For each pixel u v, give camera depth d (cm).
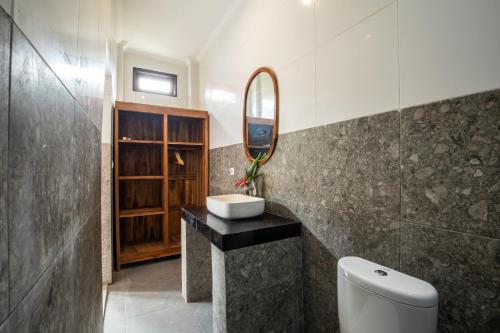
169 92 326
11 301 30
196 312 176
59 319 50
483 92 73
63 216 53
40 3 39
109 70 213
